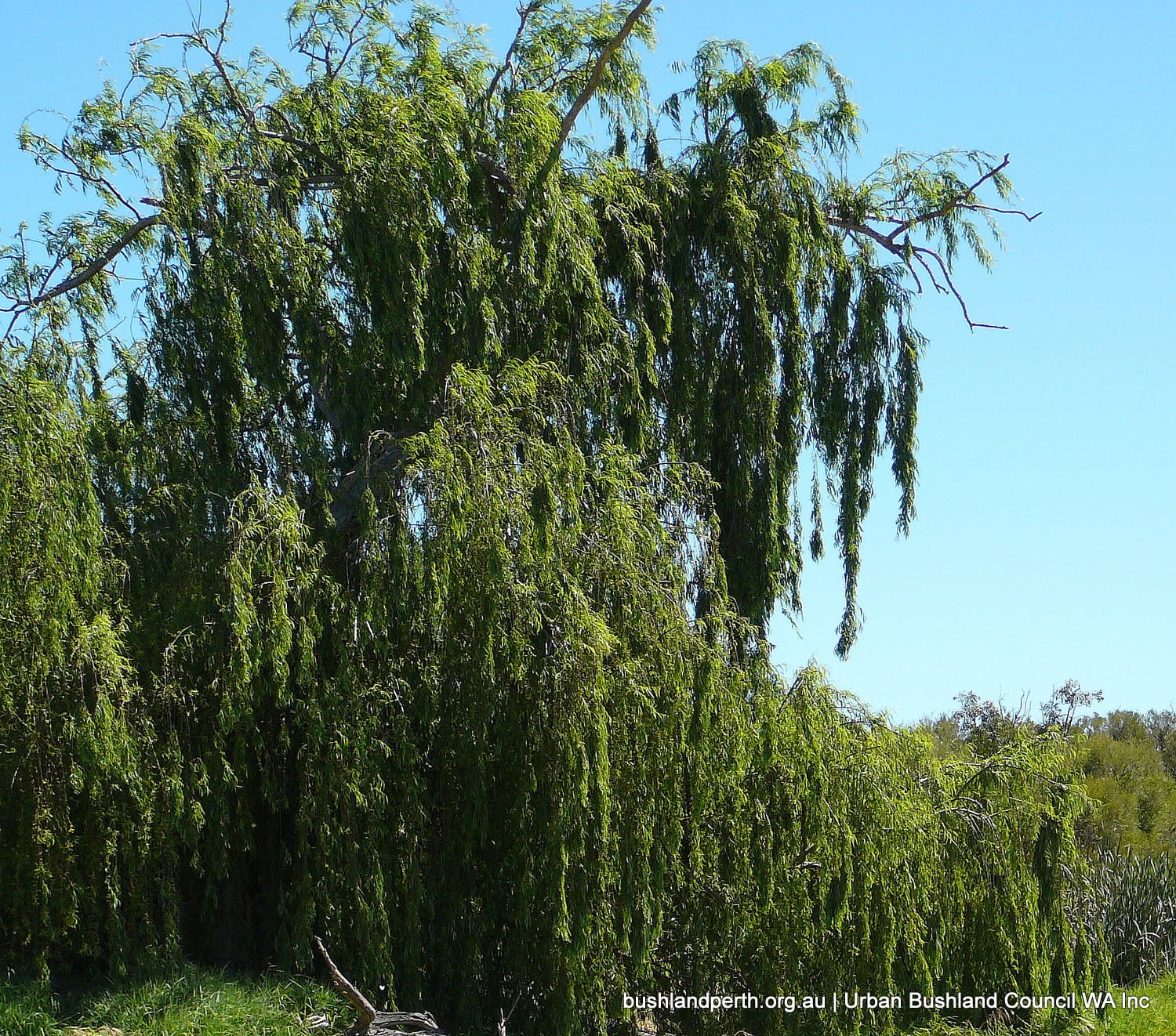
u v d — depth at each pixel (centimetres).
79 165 1399
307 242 1360
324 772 1133
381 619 1150
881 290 1781
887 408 1788
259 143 1340
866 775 1303
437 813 1223
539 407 1298
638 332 1580
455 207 1364
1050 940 1451
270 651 1095
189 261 1290
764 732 1261
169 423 1302
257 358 1277
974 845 1442
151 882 1125
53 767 1070
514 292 1395
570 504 1191
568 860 1130
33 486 1037
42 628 1044
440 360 1337
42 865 1047
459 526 1130
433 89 1402
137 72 1349
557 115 1479
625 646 1191
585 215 1480
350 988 1048
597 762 1128
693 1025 1259
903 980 1347
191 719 1140
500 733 1176
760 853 1250
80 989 1115
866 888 1280
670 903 1252
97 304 1436
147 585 1199
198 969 1139
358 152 1323
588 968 1167
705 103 1766
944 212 1819
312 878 1142
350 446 1309
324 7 1429
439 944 1216
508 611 1155
